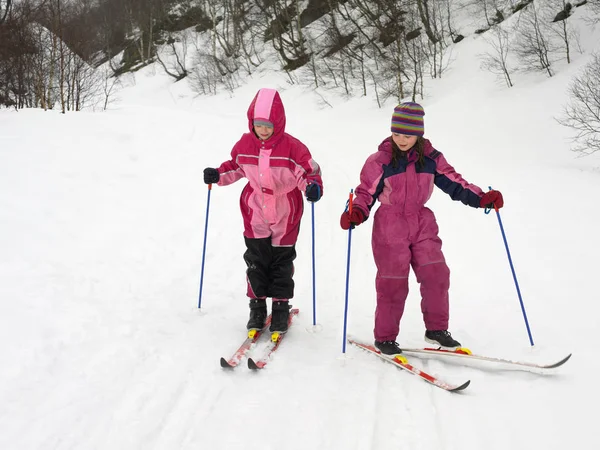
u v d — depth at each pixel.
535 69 18.98
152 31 43.97
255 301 3.40
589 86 12.93
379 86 24.98
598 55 16.12
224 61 34.97
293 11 35.12
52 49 15.19
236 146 3.26
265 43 36.72
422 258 2.98
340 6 33.75
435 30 25.42
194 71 37.81
